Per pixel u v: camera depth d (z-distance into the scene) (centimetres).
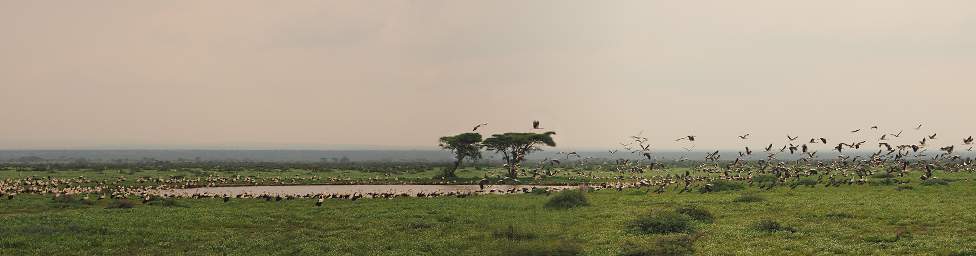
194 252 2850
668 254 2711
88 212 4259
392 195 5809
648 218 3547
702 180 7238
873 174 7394
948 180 6144
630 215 4044
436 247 2978
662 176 8550
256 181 8456
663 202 4869
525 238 3209
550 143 9988
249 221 3850
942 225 3309
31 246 2895
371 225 3722
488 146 9850
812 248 2750
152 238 3175
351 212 4347
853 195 4978
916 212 3769
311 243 3081
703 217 3800
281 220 3916
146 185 7450
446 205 4828
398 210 4481
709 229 3353
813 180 6656
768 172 8125
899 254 2575
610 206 4675
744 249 2772
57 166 14612
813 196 4988
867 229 3238
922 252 2598
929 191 5159
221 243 3078
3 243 2930
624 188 6450
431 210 4462
